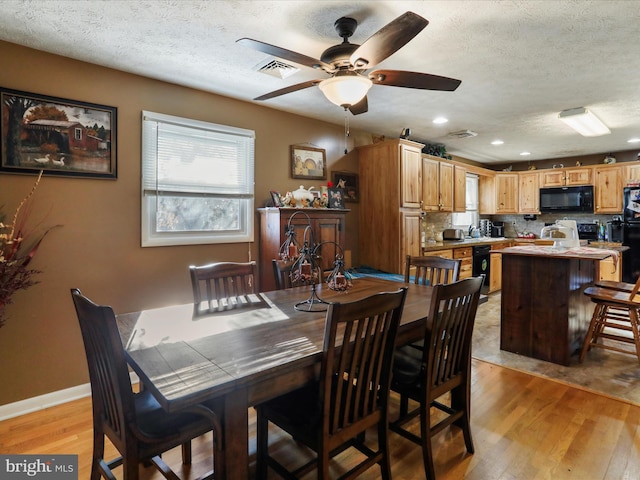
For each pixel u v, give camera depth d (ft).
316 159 12.88
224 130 10.37
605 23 6.47
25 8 6.00
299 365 4.14
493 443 6.40
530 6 5.94
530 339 10.28
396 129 14.32
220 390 3.53
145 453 4.10
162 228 9.43
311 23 6.51
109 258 8.55
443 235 19.13
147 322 5.52
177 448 6.48
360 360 4.61
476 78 9.04
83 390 8.21
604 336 10.12
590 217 20.12
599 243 17.80
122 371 3.90
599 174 18.48
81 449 6.29
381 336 4.71
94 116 8.23
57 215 7.84
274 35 6.94
